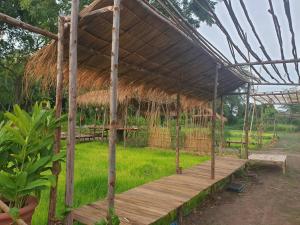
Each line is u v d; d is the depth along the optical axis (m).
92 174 7.31
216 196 7.11
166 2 3.75
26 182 3.15
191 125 14.17
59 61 3.66
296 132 36.47
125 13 3.90
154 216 4.07
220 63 6.93
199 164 8.84
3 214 2.73
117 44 3.43
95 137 18.39
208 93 9.86
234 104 47.31
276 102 19.16
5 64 12.84
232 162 9.46
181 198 4.97
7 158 3.32
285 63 6.32
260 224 5.41
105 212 4.05
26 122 3.26
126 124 16.08
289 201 6.96
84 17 3.66
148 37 4.69
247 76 9.00
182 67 6.50
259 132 20.20
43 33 3.55
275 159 10.74
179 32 4.63
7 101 12.55
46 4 12.91
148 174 7.83
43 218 4.26
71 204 3.55
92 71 4.76
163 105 15.72
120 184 6.52
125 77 5.85
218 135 16.50
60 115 3.67
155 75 6.26
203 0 3.42
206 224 5.25
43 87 3.94
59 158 3.38
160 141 14.88
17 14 13.59
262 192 7.73
